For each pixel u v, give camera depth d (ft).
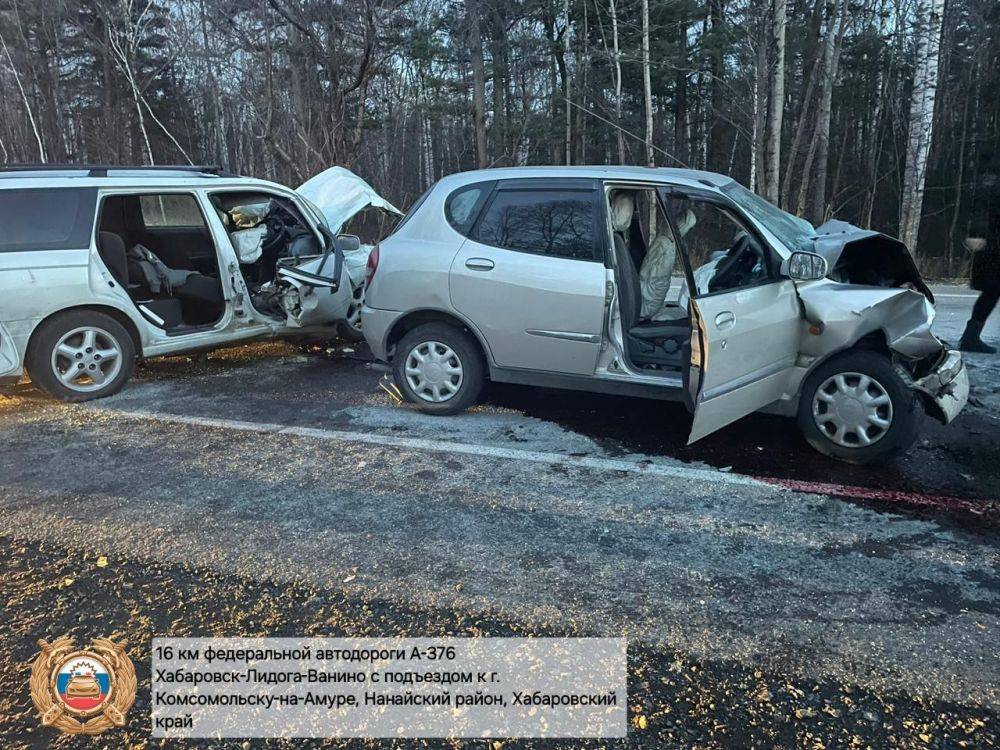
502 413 16.97
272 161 48.70
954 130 85.76
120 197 19.99
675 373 14.90
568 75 75.15
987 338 24.97
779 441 15.16
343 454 14.37
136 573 9.96
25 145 77.77
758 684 7.82
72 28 75.61
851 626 8.84
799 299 13.85
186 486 12.85
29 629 8.71
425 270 16.10
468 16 64.75
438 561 10.30
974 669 8.05
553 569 10.11
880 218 85.51
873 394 13.55
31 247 16.89
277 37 46.65
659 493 12.60
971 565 10.26
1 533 11.06
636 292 15.97
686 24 73.15
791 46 71.77
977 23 77.36
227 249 20.08
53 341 17.30
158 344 19.01
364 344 24.43
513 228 15.58
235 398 18.19
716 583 9.77
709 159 90.74
